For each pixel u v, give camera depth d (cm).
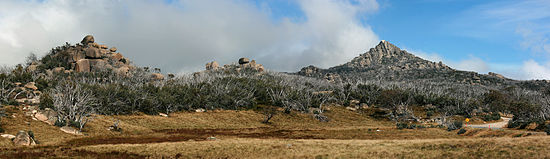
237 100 11381
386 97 11469
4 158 3306
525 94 14725
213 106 10644
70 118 6300
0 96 7831
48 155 3488
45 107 6925
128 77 15012
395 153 3069
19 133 4222
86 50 16175
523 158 2527
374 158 2953
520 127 6506
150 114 8919
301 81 17125
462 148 3028
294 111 11181
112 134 5934
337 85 15862
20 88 9750
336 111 11712
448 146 3145
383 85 16012
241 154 3397
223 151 3528
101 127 6322
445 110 11669
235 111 10550
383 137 5425
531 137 3188
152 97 9625
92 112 6850
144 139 5175
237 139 4897
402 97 12256
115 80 13212
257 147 3638
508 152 2703
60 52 17388
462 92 17388
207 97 10794
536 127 5803
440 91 15350
